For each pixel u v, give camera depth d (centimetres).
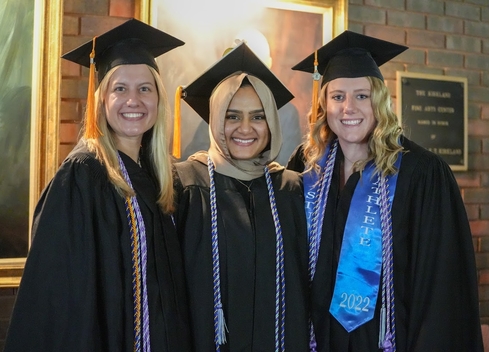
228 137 184
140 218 159
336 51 203
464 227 183
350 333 183
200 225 178
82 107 248
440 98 307
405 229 184
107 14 251
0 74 234
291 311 179
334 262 189
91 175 154
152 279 159
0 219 235
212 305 171
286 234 185
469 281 180
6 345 143
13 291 240
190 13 259
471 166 318
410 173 187
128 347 152
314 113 205
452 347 174
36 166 235
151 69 172
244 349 170
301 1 274
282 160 276
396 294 183
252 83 183
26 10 235
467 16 316
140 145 179
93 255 148
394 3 300
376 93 189
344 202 192
